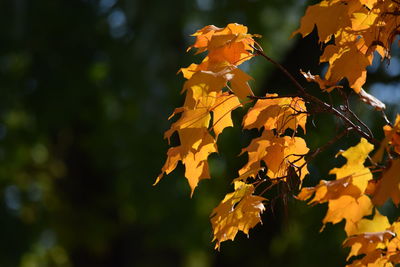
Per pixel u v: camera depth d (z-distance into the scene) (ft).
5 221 42.52
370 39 8.93
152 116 37.22
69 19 38.01
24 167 45.93
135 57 36.73
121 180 41.81
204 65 8.78
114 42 37.60
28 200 44.78
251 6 39.34
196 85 7.84
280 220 35.63
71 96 38.81
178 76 36.94
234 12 39.01
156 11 36.24
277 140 9.28
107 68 37.73
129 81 36.86
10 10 37.29
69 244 45.57
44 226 44.70
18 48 37.55
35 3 37.76
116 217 45.65
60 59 38.70
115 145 40.27
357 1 8.92
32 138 43.70
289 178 9.13
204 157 8.73
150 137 37.37
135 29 36.81
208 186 39.88
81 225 45.37
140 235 45.19
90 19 38.14
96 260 45.93
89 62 38.86
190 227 39.73
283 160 9.23
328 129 33.65
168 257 45.06
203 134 8.15
